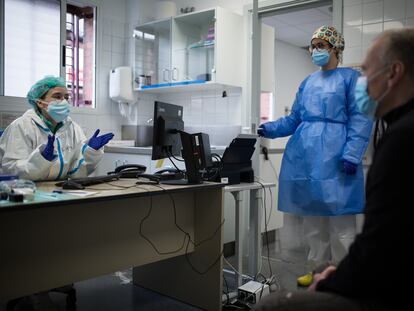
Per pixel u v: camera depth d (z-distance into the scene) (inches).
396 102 42.8
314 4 135.5
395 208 37.2
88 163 91.8
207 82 143.6
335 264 55.7
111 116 176.6
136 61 172.4
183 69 161.3
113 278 110.2
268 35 157.9
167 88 161.9
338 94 95.5
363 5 120.7
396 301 39.8
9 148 85.5
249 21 150.6
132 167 96.9
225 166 94.9
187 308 92.4
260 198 103.0
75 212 73.9
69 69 169.2
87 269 76.2
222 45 142.6
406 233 36.9
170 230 90.1
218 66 141.3
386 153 38.7
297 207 99.6
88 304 92.3
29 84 152.1
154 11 169.0
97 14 169.8
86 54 173.2
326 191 93.8
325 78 99.1
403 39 41.4
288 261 129.0
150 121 176.9
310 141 97.0
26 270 68.1
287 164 102.3
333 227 98.6
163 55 166.6
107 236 79.0
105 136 93.5
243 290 92.7
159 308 91.7
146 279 103.6
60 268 72.4
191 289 94.0
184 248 92.7
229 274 114.4
